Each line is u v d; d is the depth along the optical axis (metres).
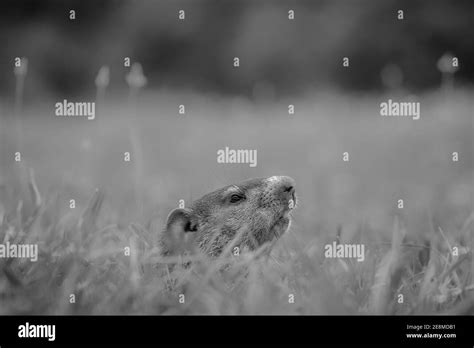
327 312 7.70
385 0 62.12
